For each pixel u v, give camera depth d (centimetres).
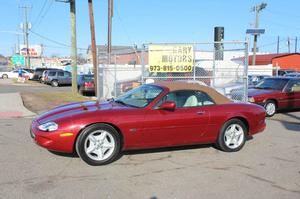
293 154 744
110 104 708
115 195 498
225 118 738
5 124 1077
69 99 1830
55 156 682
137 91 748
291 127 1092
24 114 1304
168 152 732
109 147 639
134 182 552
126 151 728
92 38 2130
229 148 748
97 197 489
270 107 1364
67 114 644
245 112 762
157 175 587
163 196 498
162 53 1398
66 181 549
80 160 658
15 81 4616
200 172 608
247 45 1332
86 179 560
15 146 767
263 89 1437
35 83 4356
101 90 2128
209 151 750
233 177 585
